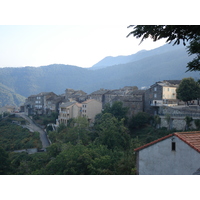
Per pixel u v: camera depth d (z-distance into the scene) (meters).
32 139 68.31
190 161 14.27
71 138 54.53
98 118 66.62
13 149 62.25
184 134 15.41
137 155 15.74
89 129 62.34
